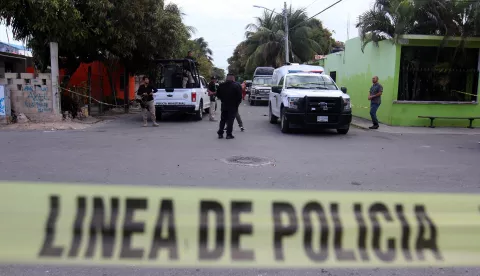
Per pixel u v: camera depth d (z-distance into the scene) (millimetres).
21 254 3547
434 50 14203
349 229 3926
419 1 13188
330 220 4062
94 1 13516
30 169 6656
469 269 3518
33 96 13336
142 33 16250
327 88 12609
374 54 15656
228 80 10305
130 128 12758
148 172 6605
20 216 3943
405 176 6742
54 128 12180
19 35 14180
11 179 5973
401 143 10398
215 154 8305
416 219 4102
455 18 13586
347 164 7602
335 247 3758
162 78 15312
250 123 14680
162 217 4035
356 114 17688
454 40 13617
